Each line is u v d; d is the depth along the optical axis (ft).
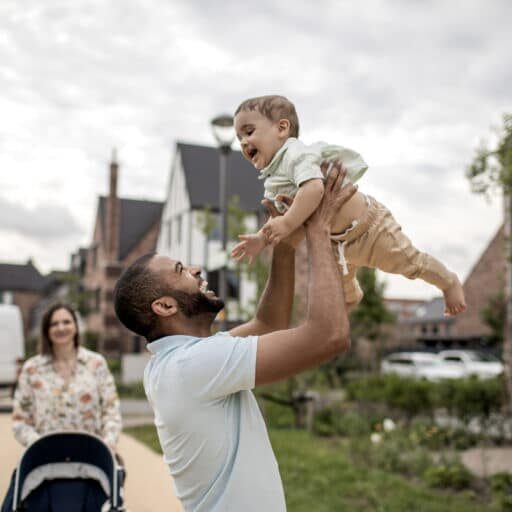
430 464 28.48
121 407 57.41
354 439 33.12
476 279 104.12
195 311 7.54
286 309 8.40
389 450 29.94
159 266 7.52
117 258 127.85
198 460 6.72
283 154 7.54
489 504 22.80
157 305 7.38
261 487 6.66
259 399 44.65
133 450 28.78
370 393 42.57
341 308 6.73
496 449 34.78
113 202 128.77
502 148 17.75
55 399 14.38
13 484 11.40
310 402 41.83
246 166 107.24
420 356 94.27
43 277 257.14
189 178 100.99
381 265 7.80
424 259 7.85
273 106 7.76
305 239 7.82
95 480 12.01
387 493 23.80
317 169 7.23
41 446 11.85
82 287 146.00
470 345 106.42
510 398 38.58
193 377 6.68
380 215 7.66
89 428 14.49
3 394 49.24
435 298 162.50
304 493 23.45
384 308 88.89
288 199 7.52
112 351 122.93
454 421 40.14
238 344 6.74
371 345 92.17
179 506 18.47
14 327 49.88
